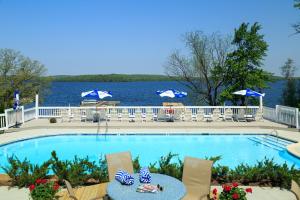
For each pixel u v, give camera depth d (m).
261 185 9.73
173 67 35.91
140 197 6.13
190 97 35.91
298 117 20.23
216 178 10.05
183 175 7.91
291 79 34.03
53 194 6.79
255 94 24.09
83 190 8.16
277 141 18.28
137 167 9.93
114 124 21.78
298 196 5.95
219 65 33.25
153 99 62.41
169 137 19.73
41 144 18.34
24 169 9.91
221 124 21.91
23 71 30.95
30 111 23.80
